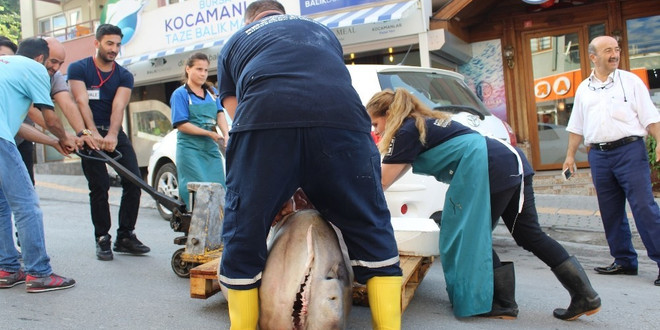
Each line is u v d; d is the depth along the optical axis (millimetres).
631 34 9305
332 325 2391
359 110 2480
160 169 7566
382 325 2506
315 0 9914
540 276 4723
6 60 3855
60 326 3301
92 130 4531
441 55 9625
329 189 2471
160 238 6086
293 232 2588
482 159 3350
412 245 3596
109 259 4926
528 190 3547
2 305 3645
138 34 12523
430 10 9227
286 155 2375
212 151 4898
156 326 3350
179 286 4191
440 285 4352
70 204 8922
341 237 2664
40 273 3945
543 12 9781
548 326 3420
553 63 9812
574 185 8734
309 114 2357
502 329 3348
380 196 2564
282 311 2438
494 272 3508
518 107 10070
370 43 9531
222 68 2754
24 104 3881
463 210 3410
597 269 4895
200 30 11570
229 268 2492
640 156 4559
